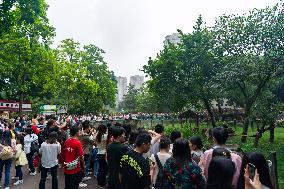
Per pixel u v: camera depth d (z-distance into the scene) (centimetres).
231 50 2525
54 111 4209
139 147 545
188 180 467
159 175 504
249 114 2481
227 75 2411
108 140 842
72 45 5144
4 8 2397
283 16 2380
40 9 3534
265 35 2356
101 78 6800
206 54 2538
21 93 4284
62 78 4966
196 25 2600
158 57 2600
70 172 848
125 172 539
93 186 1144
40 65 4097
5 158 1095
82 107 6112
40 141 1470
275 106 2386
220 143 575
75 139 862
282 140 3022
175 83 2564
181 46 2630
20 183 1216
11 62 3809
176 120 4250
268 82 2808
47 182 1227
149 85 2666
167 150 609
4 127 1798
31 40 4103
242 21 2473
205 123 4003
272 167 712
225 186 357
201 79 2552
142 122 3750
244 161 409
